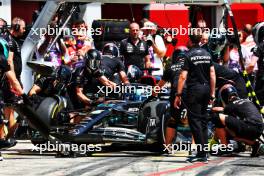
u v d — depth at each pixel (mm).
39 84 32000
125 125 31500
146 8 49906
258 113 30469
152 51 40344
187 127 31859
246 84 32469
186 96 28547
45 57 36219
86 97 32031
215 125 31062
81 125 30391
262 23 35281
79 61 32906
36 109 30109
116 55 33719
